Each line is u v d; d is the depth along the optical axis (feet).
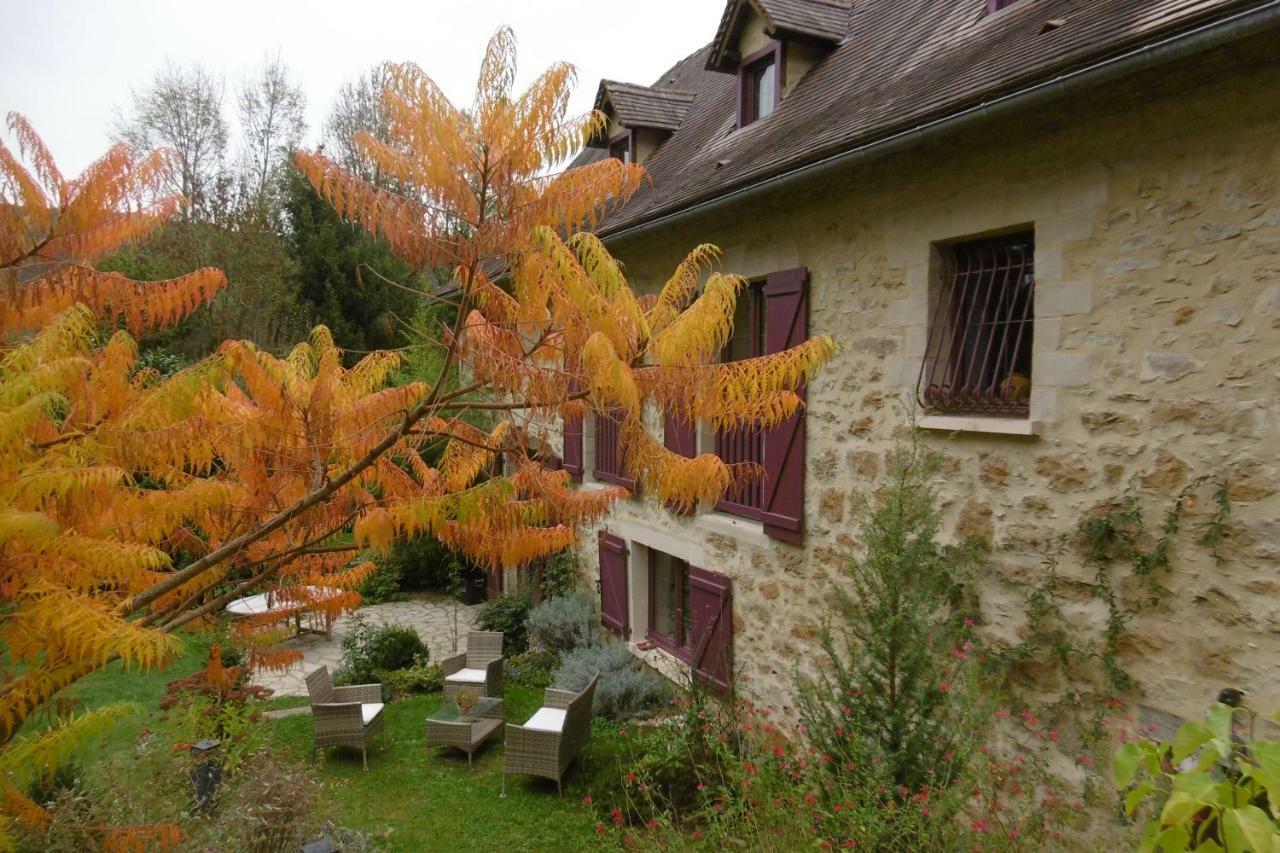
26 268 9.14
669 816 16.19
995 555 14.33
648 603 28.14
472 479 12.85
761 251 20.30
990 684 14.02
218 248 54.75
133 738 20.92
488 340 9.70
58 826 10.53
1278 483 10.53
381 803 20.76
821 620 18.29
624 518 28.12
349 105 76.23
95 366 9.10
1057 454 13.29
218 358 8.88
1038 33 13.93
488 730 23.68
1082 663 12.87
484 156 8.51
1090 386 12.80
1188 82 11.19
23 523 6.68
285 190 65.82
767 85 25.86
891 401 16.53
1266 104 10.55
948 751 12.53
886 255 16.57
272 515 11.35
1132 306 12.20
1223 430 11.12
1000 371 15.44
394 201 8.90
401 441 10.51
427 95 8.50
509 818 19.75
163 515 9.13
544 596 34.65
